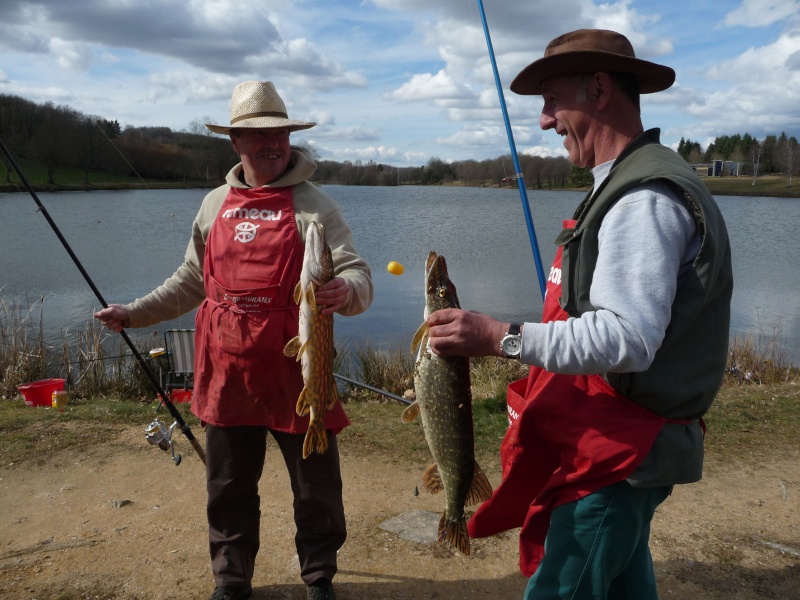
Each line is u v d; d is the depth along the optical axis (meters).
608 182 2.04
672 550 3.91
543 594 2.16
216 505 3.21
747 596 3.46
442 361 2.32
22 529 4.23
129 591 3.47
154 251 20.89
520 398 2.43
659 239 1.83
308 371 2.62
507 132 3.47
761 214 36.88
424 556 3.84
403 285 16.89
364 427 6.33
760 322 12.79
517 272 17.97
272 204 3.08
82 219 28.33
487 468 5.30
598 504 2.06
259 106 3.10
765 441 5.71
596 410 2.07
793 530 4.16
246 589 3.32
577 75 2.16
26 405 6.97
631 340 1.77
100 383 7.92
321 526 3.16
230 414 3.10
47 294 14.34
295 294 2.71
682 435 2.04
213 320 3.07
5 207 31.48
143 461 5.36
